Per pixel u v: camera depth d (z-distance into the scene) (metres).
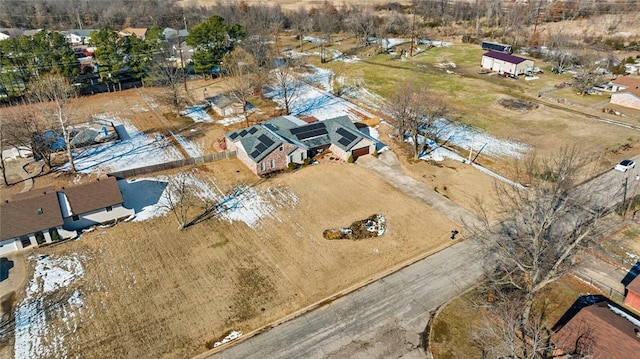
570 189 38.75
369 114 69.56
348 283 35.16
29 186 50.34
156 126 66.88
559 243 32.34
